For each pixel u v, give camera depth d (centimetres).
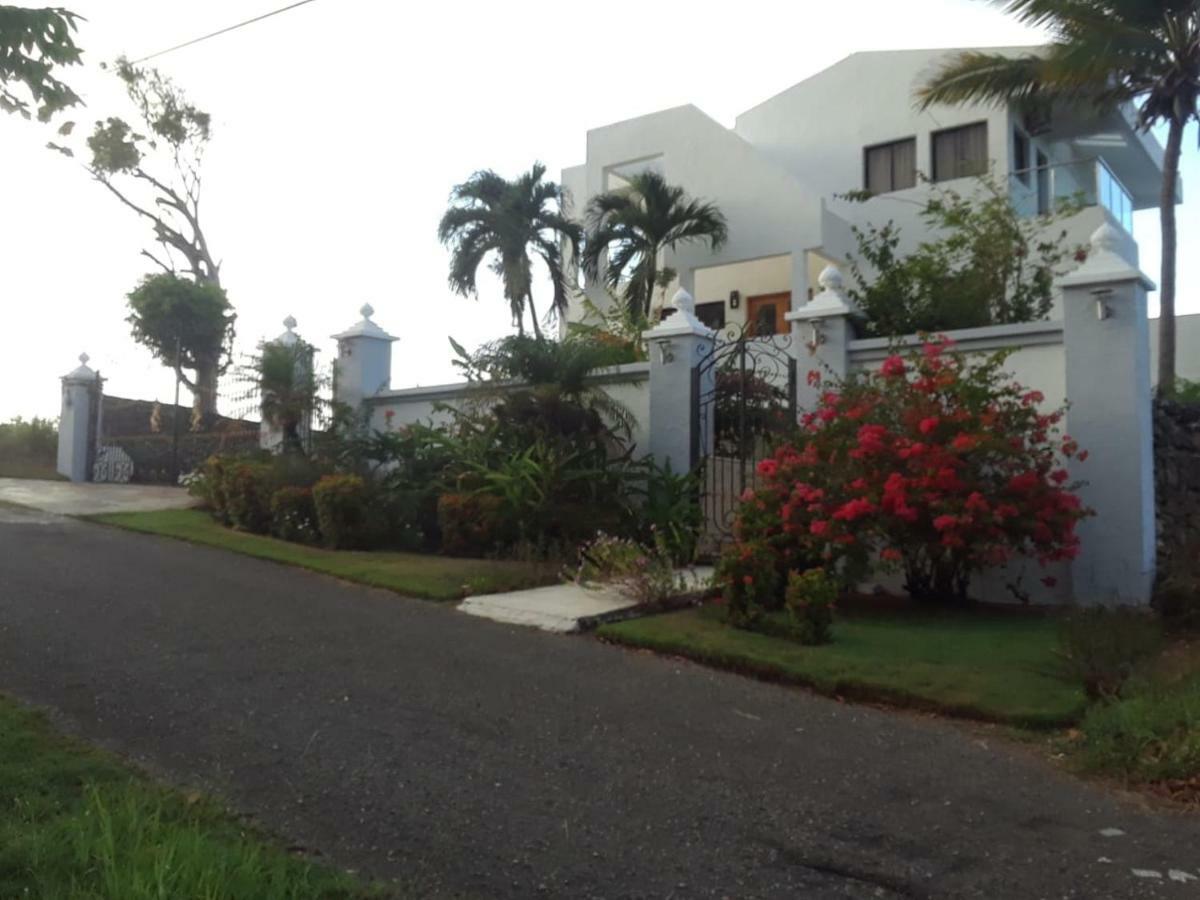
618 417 1300
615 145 2372
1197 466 1106
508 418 1285
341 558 1148
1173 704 607
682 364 1251
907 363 1083
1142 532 944
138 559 1108
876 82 2297
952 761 593
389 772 533
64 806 451
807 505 934
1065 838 485
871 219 2220
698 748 596
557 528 1182
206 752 548
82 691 638
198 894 359
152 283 2592
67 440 2050
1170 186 1566
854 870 441
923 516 901
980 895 421
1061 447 952
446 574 1053
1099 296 970
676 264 2250
